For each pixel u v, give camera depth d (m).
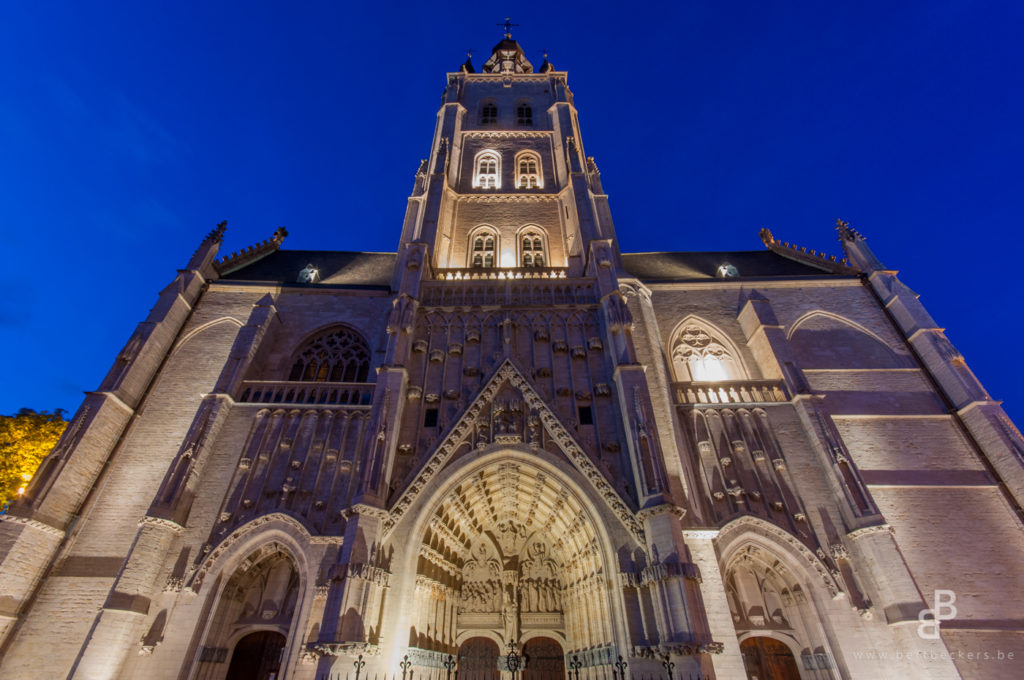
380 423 23.14
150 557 20.77
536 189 42.78
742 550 22.48
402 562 20.64
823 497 23.42
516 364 26.31
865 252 36.97
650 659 18.16
